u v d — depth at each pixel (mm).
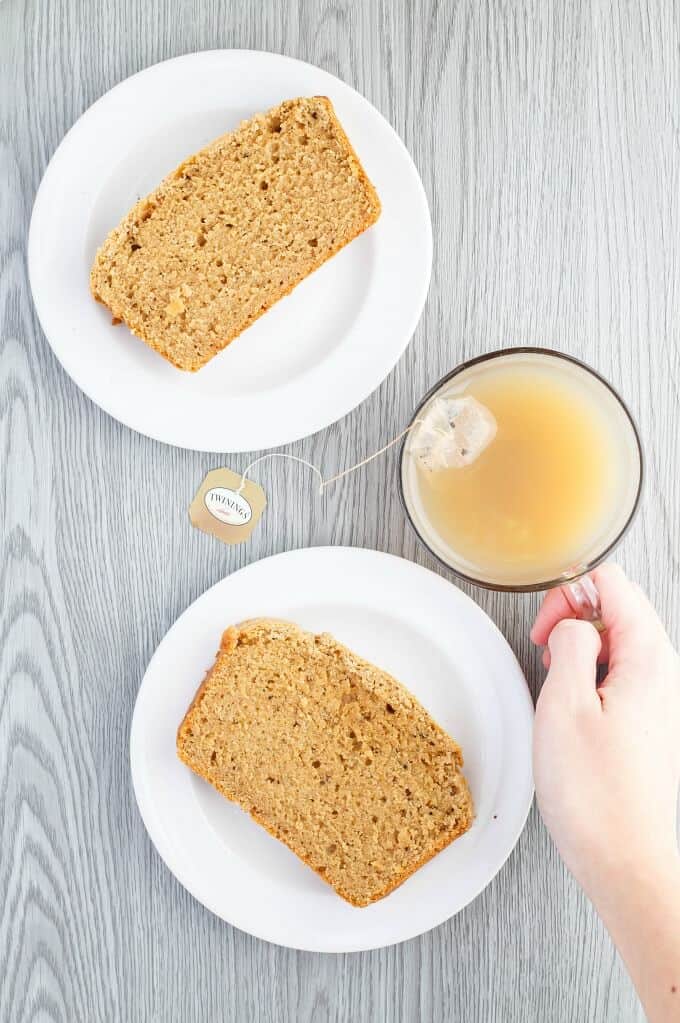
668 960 566
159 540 685
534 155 677
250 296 655
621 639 633
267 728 659
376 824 657
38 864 689
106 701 687
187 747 657
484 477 615
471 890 657
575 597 648
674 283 680
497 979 687
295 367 663
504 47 675
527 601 685
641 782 599
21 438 681
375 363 658
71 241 651
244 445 656
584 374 614
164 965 689
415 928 659
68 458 682
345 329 661
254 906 663
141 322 652
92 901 689
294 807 660
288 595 661
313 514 685
